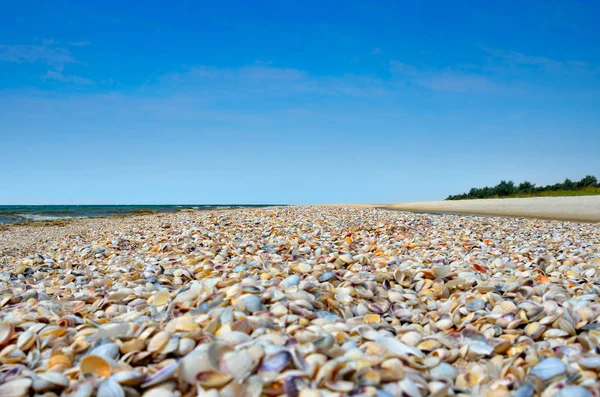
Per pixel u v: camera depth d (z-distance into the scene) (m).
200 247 1.07
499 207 3.62
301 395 0.28
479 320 0.47
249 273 0.65
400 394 0.30
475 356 0.39
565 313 0.45
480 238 1.33
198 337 0.37
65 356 0.35
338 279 0.62
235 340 0.35
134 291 0.59
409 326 0.46
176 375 0.31
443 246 1.10
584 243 1.23
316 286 0.53
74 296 0.62
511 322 0.46
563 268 0.79
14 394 0.29
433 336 0.42
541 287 0.59
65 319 0.45
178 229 1.48
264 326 0.40
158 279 0.70
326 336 0.36
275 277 0.62
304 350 0.33
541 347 0.40
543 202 3.77
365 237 1.28
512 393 0.32
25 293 0.62
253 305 0.45
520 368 0.35
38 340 0.39
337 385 0.29
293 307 0.44
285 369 0.31
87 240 1.53
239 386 0.29
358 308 0.52
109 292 0.63
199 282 0.56
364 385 0.30
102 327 0.41
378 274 0.65
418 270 0.66
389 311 0.53
